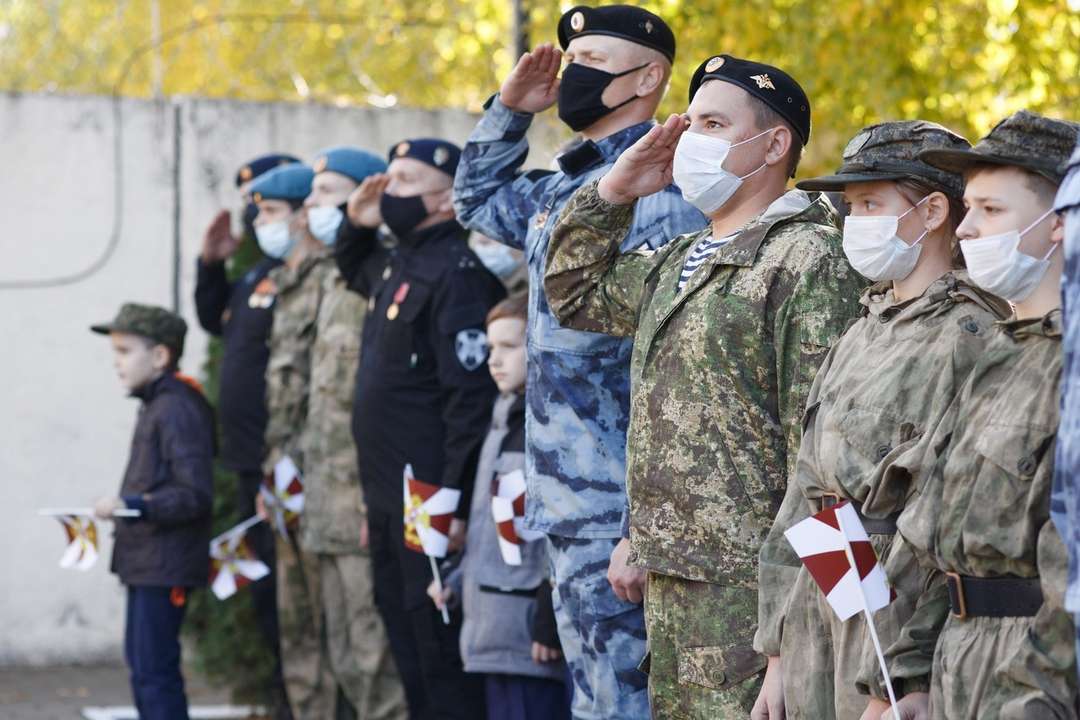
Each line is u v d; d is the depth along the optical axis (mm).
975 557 4652
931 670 4832
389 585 9797
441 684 9305
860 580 4969
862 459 5152
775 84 6301
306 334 11445
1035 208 4668
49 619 14008
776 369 5906
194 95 14773
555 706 8680
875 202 5453
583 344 7215
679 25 13031
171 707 10375
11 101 14133
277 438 11516
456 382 9172
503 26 14844
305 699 11141
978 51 12484
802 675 5430
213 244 12625
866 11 12539
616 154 7539
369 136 14859
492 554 8688
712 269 6090
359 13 15156
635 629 7148
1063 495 4090
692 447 6027
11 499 13961
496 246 10117
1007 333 4766
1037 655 4461
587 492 7223
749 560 5926
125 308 10781
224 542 10711
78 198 14242
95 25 14930
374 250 10578
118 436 14188
